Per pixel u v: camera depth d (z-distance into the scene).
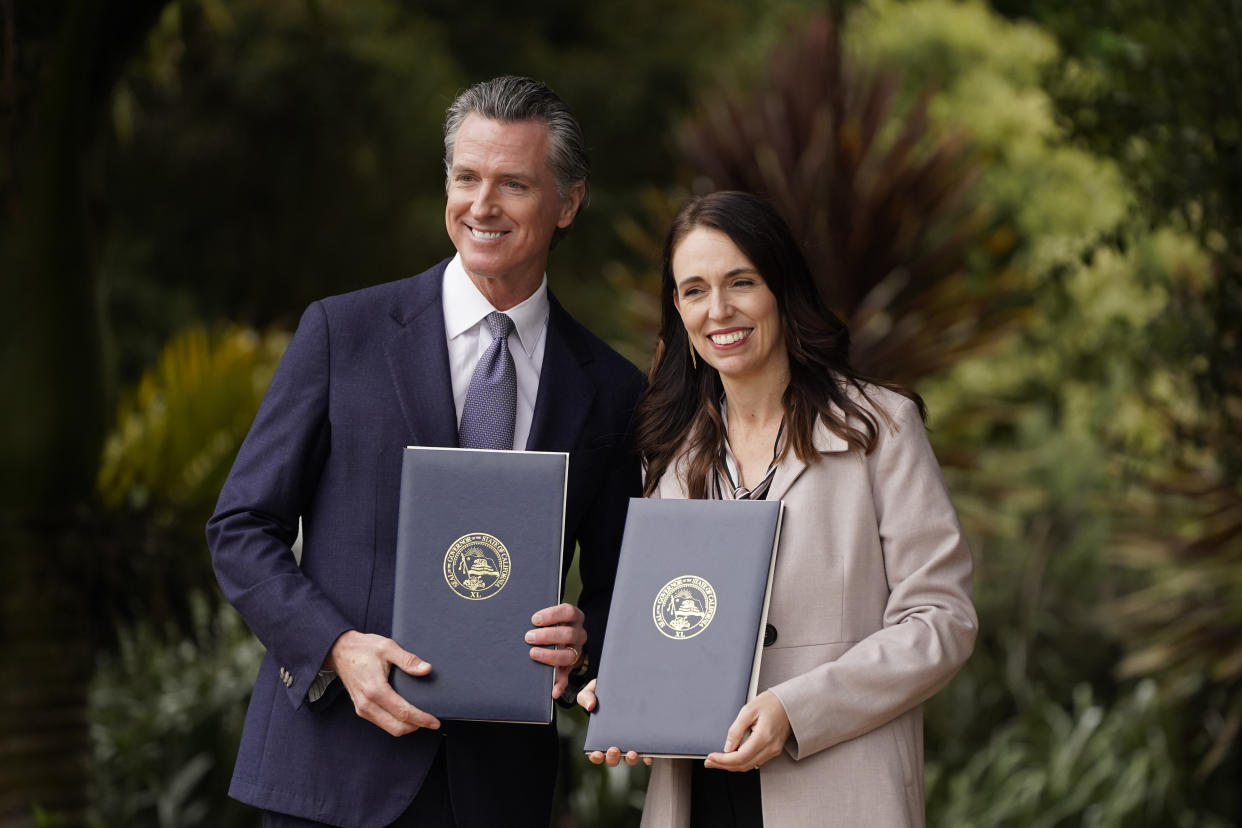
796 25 17.84
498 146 6.14
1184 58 10.83
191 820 13.01
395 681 5.62
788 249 6.16
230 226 30.34
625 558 5.80
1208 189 10.82
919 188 16.22
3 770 9.70
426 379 6.19
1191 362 12.20
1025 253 24.20
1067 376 22.27
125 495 13.41
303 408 6.11
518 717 5.57
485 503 5.77
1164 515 14.23
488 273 6.20
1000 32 27.42
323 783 5.88
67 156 9.52
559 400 6.39
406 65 29.92
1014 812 13.62
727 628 5.60
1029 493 18.20
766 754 5.50
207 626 14.66
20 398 9.52
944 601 5.83
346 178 30.33
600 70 31.80
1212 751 13.59
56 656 9.86
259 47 28.86
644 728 5.52
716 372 6.44
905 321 15.89
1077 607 17.42
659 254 6.66
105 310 10.03
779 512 5.74
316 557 6.06
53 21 9.35
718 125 16.94
